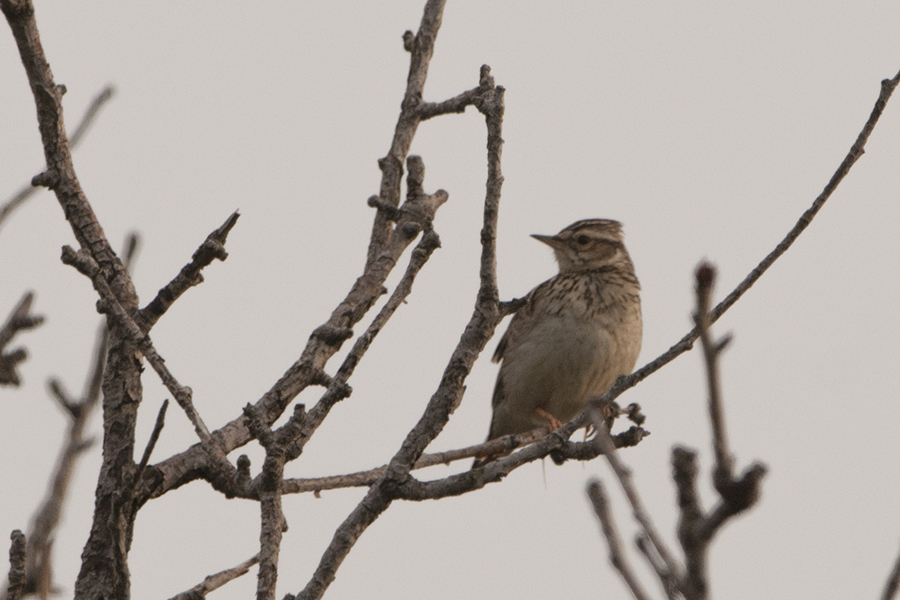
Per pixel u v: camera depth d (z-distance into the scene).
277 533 8.66
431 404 9.72
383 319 9.56
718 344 4.11
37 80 10.24
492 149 9.85
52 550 8.79
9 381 9.94
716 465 4.11
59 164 10.40
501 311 9.89
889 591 4.93
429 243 9.78
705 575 4.23
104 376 10.09
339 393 9.32
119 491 8.87
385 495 9.49
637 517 4.71
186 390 9.46
